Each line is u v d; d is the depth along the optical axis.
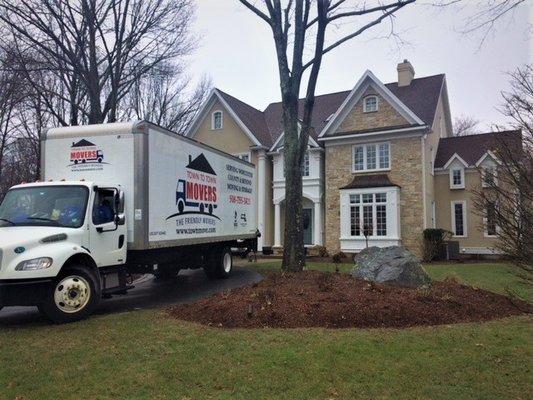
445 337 6.46
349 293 8.15
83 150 9.93
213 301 8.41
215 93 29.12
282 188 27.41
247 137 28.14
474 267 17.31
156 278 14.56
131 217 9.63
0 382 5.03
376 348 5.96
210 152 13.30
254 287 9.05
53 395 4.65
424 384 4.84
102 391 4.73
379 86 24.52
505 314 8.09
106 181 9.77
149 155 9.88
